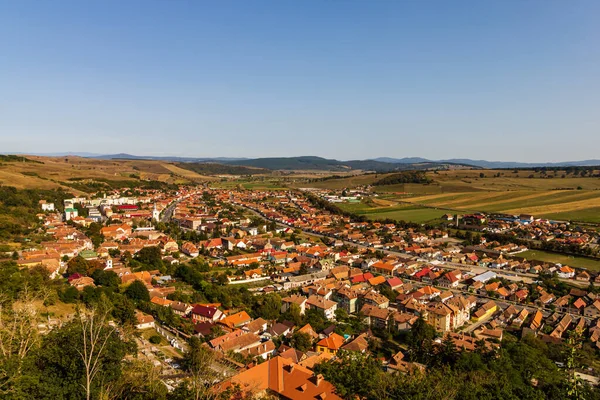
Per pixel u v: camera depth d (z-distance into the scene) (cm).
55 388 5203
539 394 8175
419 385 7350
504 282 19925
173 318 12900
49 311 10300
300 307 15400
